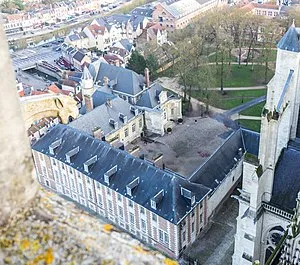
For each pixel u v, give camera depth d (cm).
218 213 8031
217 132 11156
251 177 5156
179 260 7031
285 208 5316
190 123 11669
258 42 16012
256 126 11338
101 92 11156
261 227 5609
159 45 16212
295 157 5359
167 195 6956
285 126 5234
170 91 13550
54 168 8688
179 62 13475
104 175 7594
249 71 14725
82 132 8575
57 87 13888
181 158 10112
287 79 5034
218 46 14288
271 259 5172
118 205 7606
